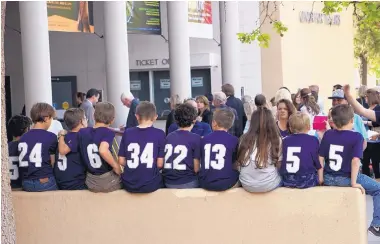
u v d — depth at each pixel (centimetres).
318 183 752
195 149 761
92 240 783
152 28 1917
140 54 2370
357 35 3497
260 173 727
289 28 2481
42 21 1415
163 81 2389
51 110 802
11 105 2220
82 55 2328
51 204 788
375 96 1194
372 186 809
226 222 751
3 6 646
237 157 736
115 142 767
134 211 771
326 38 2719
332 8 1244
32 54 1407
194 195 755
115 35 1627
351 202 720
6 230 647
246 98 1347
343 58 2834
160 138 764
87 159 768
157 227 768
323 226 728
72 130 789
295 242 736
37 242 795
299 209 731
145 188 757
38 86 1410
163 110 2394
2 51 647
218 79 2367
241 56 2472
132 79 2403
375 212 816
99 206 778
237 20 2198
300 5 2556
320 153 748
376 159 1289
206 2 2142
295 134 739
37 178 786
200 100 1141
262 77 2453
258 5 2392
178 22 1830
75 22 1634
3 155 648
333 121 742
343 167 735
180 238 763
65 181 790
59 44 2339
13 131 804
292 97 1216
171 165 763
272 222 739
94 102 1388
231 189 748
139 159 757
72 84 2338
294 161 727
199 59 2348
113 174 770
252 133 731
